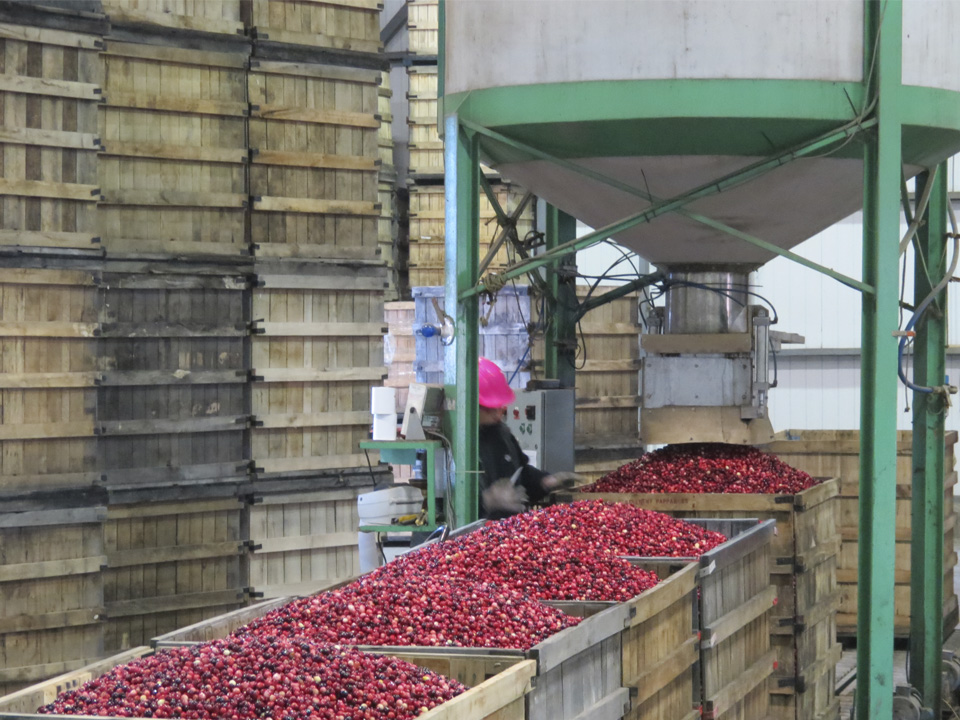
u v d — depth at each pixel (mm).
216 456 10984
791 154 7617
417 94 19234
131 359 10516
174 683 4113
